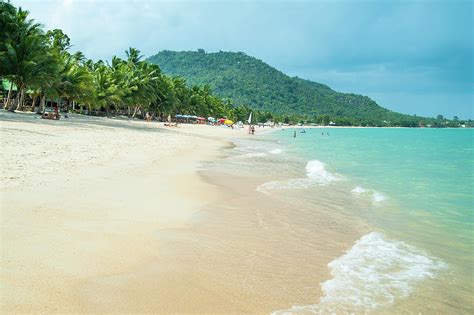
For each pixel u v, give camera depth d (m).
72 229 7.57
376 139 75.94
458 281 6.61
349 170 22.38
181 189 12.87
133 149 22.64
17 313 4.48
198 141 38.38
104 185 11.91
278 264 6.98
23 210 8.29
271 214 10.62
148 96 75.38
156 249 7.07
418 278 6.68
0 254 6.05
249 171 19.12
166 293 5.42
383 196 14.20
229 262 6.87
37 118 37.72
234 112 168.50
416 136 100.56
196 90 122.88
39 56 40.84
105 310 4.79
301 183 16.27
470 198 14.22
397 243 8.60
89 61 74.88
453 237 9.23
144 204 10.25
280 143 50.06
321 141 61.88
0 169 11.72
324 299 5.70
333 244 8.38
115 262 6.25
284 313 5.18
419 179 19.19
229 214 10.27
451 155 36.00
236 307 5.23
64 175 12.32
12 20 39.53
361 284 6.32
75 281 5.43
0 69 39.78
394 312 5.45
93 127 36.00
